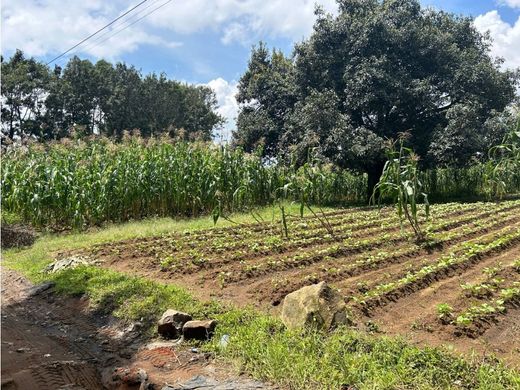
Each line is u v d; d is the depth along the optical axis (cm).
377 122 2236
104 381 519
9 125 3984
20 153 1728
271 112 2505
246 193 1599
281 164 1745
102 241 1194
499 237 1131
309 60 2258
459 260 880
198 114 5106
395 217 1496
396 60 2184
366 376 453
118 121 4294
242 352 532
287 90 2394
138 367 537
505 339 563
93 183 1439
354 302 662
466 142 1922
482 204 1856
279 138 2361
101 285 814
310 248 1042
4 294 871
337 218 1514
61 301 803
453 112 1959
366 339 526
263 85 2497
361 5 2358
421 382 437
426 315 630
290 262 897
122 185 1482
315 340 520
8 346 620
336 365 473
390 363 477
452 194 2464
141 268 927
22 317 748
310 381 452
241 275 834
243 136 2467
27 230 1430
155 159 1591
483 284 740
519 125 1093
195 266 900
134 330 657
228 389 455
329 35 2205
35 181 1467
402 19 2283
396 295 705
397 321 623
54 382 515
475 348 534
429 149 2030
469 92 2120
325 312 567
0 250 1270
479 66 2095
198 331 598
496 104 2214
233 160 1647
